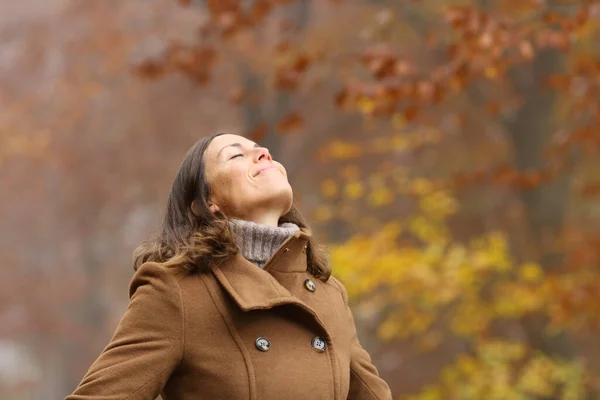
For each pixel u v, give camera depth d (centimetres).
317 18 1834
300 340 357
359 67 1711
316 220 1545
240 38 1736
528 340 1422
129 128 2883
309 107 2219
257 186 376
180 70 1155
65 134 2981
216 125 2633
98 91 2655
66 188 3341
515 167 1488
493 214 1977
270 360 347
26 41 2756
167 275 352
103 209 3306
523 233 1667
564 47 959
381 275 1237
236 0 1074
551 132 1462
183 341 345
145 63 1169
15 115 2945
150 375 340
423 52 1530
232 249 359
